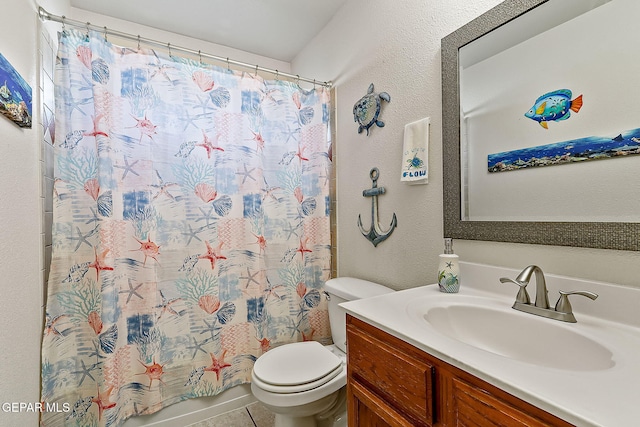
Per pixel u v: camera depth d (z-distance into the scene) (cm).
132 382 143
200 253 158
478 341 85
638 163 69
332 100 190
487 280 99
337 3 176
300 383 118
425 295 99
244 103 169
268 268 179
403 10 136
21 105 95
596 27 75
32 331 109
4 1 88
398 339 72
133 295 143
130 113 144
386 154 147
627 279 71
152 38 197
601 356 61
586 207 78
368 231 160
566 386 46
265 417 160
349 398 89
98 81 133
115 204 138
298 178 186
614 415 39
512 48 93
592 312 75
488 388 52
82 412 130
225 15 186
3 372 85
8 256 89
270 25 197
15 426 93
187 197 156
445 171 114
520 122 92
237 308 166
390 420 72
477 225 103
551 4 84
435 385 62
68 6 168
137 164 145
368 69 158
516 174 93
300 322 185
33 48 112
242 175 169
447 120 113
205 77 160
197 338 156
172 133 153
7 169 89
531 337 76
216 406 161
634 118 69
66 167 127
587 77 77
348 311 87
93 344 133
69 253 128
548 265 86
